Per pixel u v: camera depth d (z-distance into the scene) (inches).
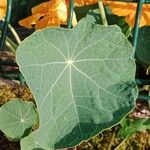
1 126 11.3
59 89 9.6
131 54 9.5
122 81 9.6
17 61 8.9
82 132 9.6
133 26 11.6
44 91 9.3
